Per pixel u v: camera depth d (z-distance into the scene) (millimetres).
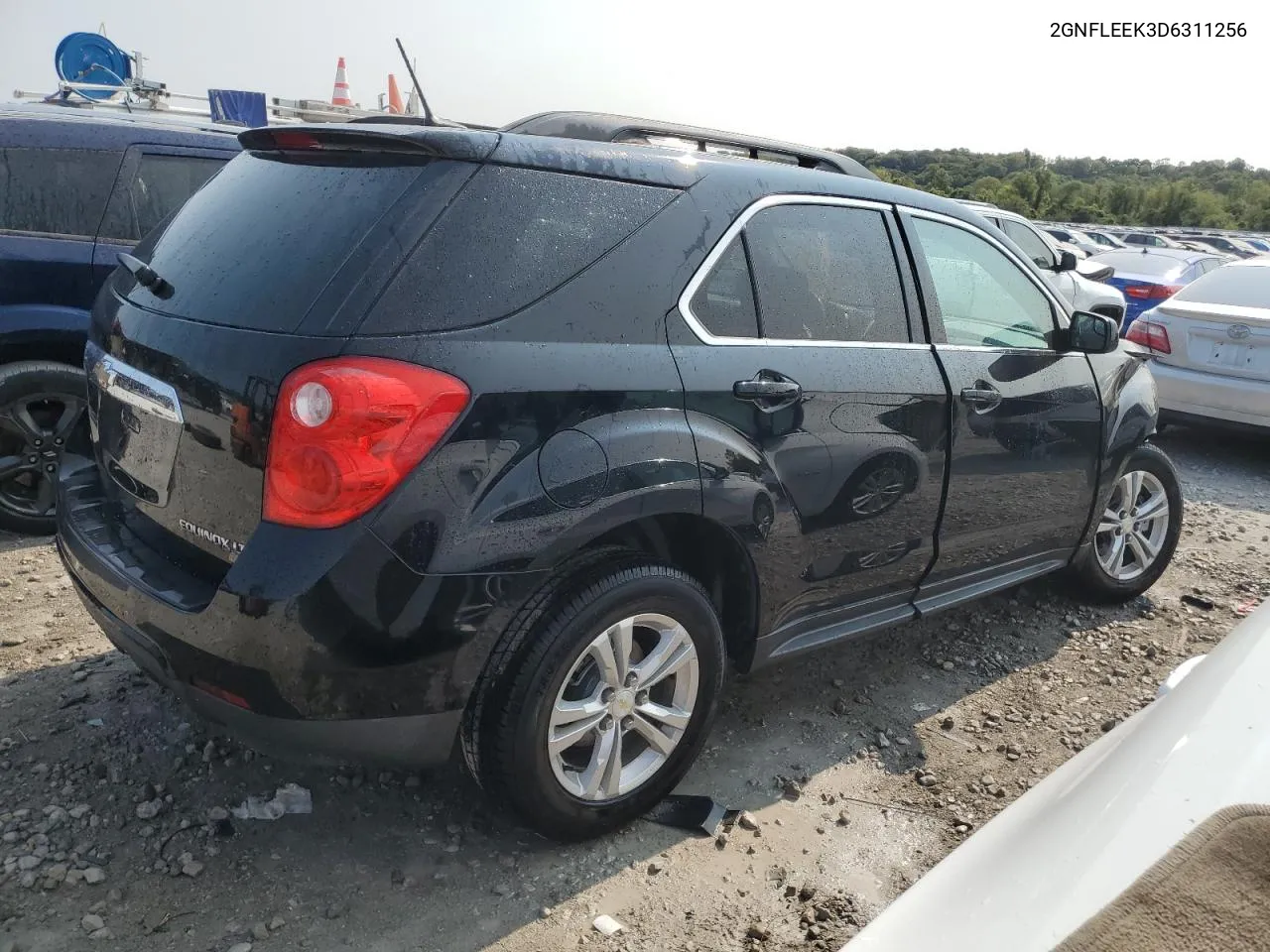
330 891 2424
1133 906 1214
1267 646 1749
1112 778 1518
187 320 2385
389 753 2293
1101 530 4312
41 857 2467
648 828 2732
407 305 2178
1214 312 7172
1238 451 7980
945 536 3391
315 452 2074
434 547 2160
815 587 3021
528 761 2391
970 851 1531
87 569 2535
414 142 2336
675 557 2832
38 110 4688
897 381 3096
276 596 2086
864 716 3428
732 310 2730
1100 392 3947
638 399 2453
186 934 2258
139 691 3242
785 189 2943
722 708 3408
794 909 2459
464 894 2436
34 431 4512
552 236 2410
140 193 4695
